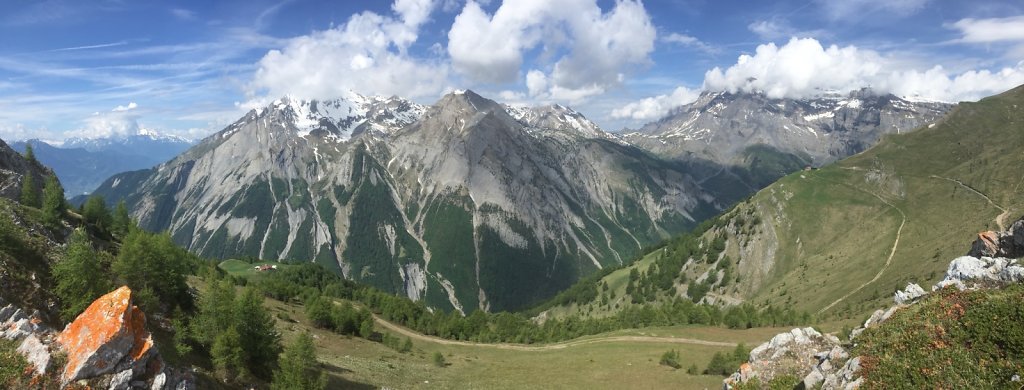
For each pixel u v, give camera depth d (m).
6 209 57.78
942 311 33.84
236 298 54.00
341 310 123.62
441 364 105.12
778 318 144.50
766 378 43.94
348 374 76.62
